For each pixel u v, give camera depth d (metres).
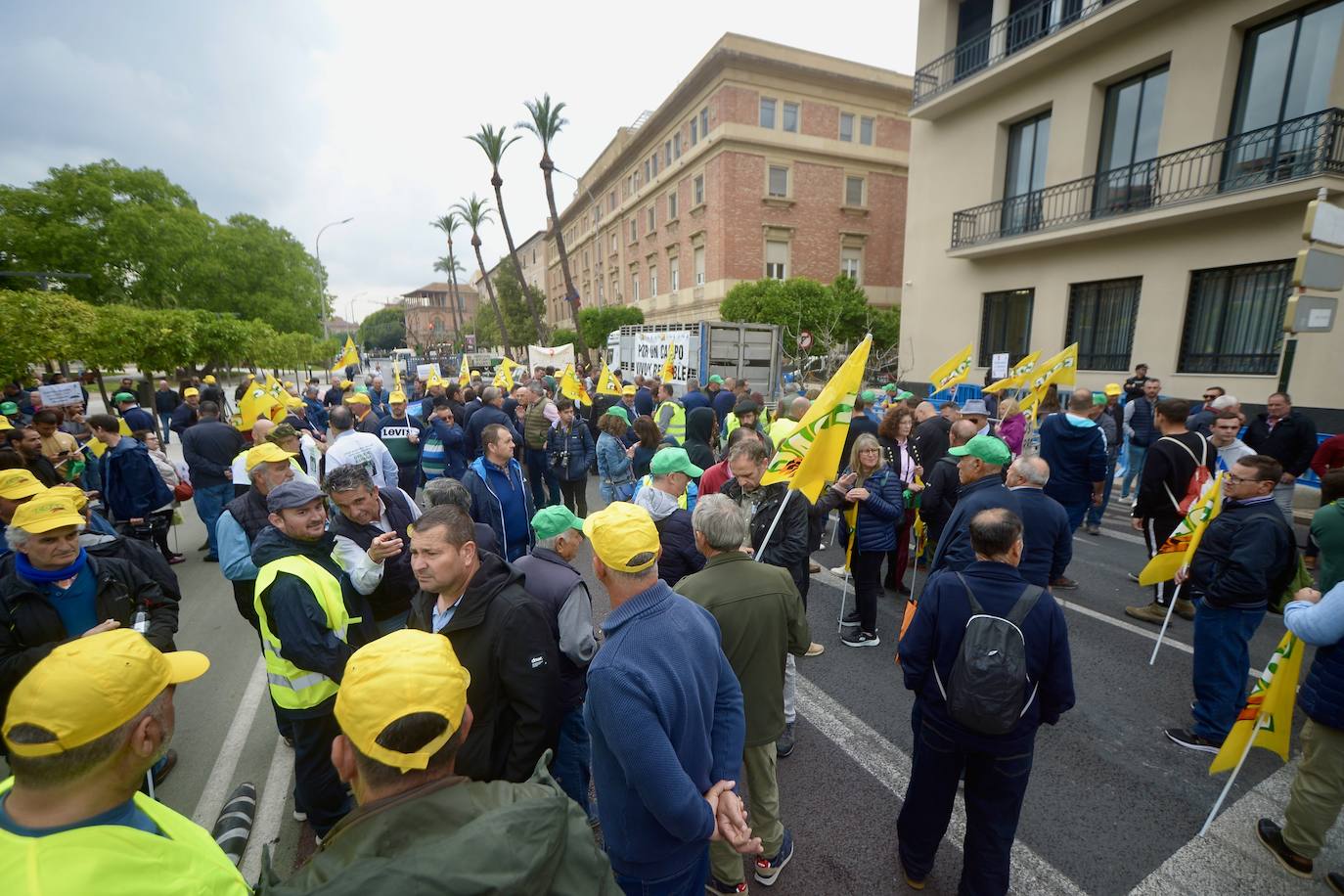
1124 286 13.12
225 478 7.22
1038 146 14.91
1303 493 9.36
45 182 33.25
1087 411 6.40
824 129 29.20
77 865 1.06
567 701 2.75
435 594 2.50
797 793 3.30
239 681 4.56
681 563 3.48
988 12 16.11
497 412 8.19
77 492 2.91
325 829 2.79
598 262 46.94
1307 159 9.95
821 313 23.00
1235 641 3.52
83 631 2.82
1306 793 2.65
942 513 5.32
